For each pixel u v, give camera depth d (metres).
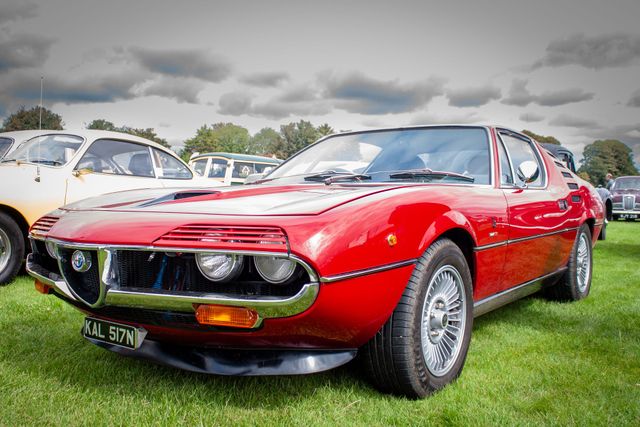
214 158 15.61
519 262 3.01
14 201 4.62
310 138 98.00
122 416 1.97
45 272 2.36
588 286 4.29
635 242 8.93
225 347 2.02
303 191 2.39
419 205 2.20
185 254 1.93
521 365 2.59
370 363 2.14
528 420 1.98
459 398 2.18
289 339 1.92
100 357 2.63
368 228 1.92
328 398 2.14
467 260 2.61
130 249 1.94
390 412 2.03
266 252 1.75
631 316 3.61
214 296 1.83
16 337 2.95
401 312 2.07
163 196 2.46
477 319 3.51
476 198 2.59
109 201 2.49
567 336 3.10
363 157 3.21
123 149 5.68
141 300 1.93
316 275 1.76
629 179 17.98
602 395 2.21
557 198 3.59
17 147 5.00
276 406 2.07
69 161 5.14
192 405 2.06
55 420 1.92
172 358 2.09
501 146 3.20
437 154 3.09
